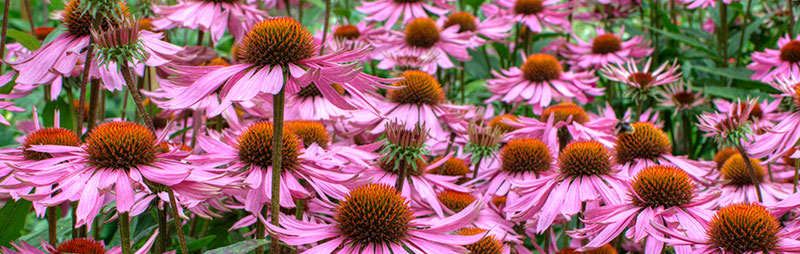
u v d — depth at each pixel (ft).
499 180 3.24
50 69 2.74
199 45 3.47
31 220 3.86
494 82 3.78
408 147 2.83
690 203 2.87
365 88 2.65
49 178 2.56
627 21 4.86
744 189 3.25
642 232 2.81
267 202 2.73
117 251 2.71
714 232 2.75
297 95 3.33
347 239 2.67
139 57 2.62
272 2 4.56
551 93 3.66
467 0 4.29
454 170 3.33
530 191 3.06
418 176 3.09
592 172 3.03
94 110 2.90
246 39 2.64
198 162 2.75
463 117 3.24
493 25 4.17
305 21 4.41
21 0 4.35
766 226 2.71
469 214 2.64
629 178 3.02
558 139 3.45
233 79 2.60
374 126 3.23
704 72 4.47
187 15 3.38
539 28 4.11
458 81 4.67
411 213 2.71
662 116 4.14
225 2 3.45
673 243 2.74
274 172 2.63
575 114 3.46
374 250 2.64
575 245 3.11
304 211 2.99
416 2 4.17
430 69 3.81
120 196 2.54
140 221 3.29
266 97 3.29
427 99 3.25
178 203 2.72
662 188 2.86
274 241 2.66
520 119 3.47
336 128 3.33
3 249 2.65
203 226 3.18
